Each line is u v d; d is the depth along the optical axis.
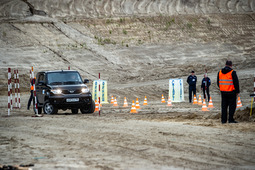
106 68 130.62
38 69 124.62
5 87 103.25
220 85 32.09
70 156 19.06
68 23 172.12
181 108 52.25
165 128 28.58
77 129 29.34
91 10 198.88
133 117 39.12
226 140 23.06
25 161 18.08
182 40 167.50
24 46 141.75
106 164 17.00
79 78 48.72
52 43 148.50
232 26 188.38
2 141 24.66
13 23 160.62
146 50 152.75
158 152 19.64
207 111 46.06
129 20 183.25
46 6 193.88
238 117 34.09
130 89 93.06
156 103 65.56
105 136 25.22
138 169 15.98
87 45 150.88
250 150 20.12
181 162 17.34
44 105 46.09
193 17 194.38
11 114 47.44
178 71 125.81
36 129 30.12
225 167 16.44
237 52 158.50
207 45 164.00
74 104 45.00
